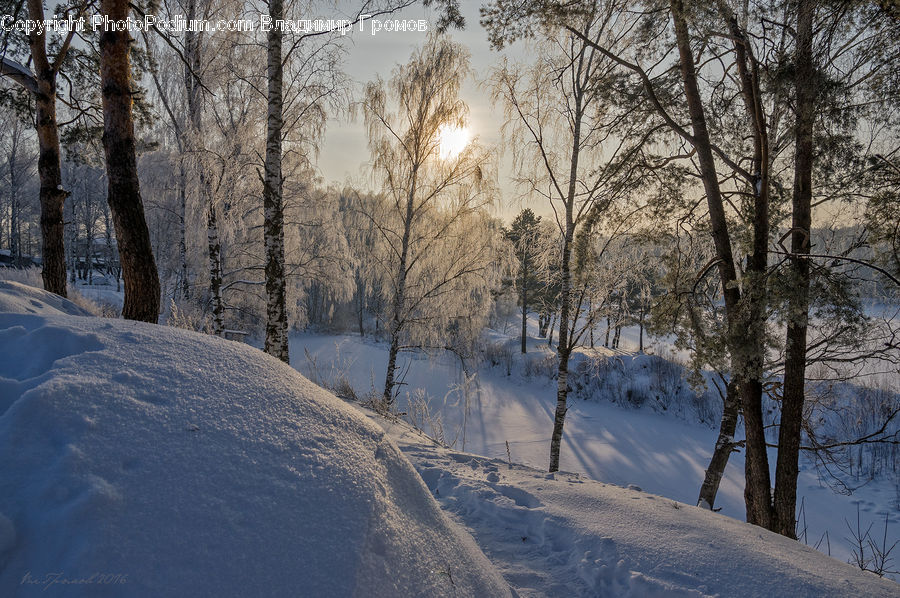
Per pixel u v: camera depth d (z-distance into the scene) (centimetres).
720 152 615
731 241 772
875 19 464
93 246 4259
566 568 263
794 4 531
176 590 128
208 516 149
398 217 1099
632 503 342
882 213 523
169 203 1655
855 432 1388
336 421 221
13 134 2858
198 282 1373
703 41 632
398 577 169
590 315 878
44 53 717
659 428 1786
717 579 252
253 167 1014
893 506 1072
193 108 1039
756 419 604
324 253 1367
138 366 195
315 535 161
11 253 3247
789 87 552
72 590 116
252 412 197
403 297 1083
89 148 1095
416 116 1041
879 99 514
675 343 615
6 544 120
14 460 138
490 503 325
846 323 531
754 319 525
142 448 158
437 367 2258
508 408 1959
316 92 964
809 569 268
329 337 2809
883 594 250
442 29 767
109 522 133
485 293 1146
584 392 2183
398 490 211
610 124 805
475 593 196
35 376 179
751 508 632
